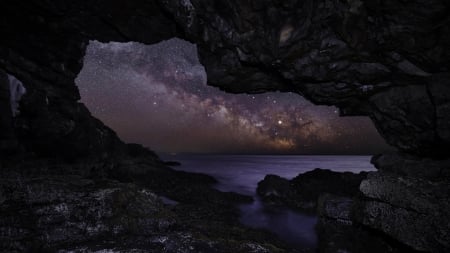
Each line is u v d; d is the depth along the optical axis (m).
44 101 16.67
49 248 6.96
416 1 6.80
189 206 13.05
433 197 6.31
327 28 8.52
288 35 9.01
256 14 9.02
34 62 15.89
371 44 8.36
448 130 8.44
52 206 7.84
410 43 7.84
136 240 7.61
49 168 13.41
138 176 17.28
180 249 7.11
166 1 10.68
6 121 14.51
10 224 7.07
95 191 8.92
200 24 10.73
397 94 9.58
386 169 9.72
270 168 41.78
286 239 10.87
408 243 6.60
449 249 5.80
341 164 69.12
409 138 10.09
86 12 13.27
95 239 7.64
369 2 7.40
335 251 8.08
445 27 7.11
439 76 8.38
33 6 13.30
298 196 16.41
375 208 7.80
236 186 21.72
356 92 10.40
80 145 18.19
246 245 7.72
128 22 13.12
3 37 14.37
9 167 12.09
